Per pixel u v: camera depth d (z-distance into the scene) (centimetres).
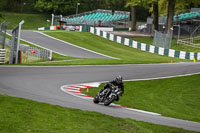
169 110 2608
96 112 1761
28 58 5469
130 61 5381
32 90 2528
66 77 3503
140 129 1494
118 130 1435
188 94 3186
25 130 1253
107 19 12600
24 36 7888
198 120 2300
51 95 2388
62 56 6262
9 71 3550
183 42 8419
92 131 1365
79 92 2831
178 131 1560
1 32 5184
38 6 13862
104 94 2267
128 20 12962
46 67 4175
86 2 16025
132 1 9425
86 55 6681
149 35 10175
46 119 1466
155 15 9500
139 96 3048
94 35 8962
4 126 1265
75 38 8375
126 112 2055
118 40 8419
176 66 4822
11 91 2356
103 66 4597
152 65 4919
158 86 3450
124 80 3588
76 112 1697
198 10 9869
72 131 1323
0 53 4712
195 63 5403
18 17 12900
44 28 11088
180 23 10256
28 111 1570
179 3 9862
